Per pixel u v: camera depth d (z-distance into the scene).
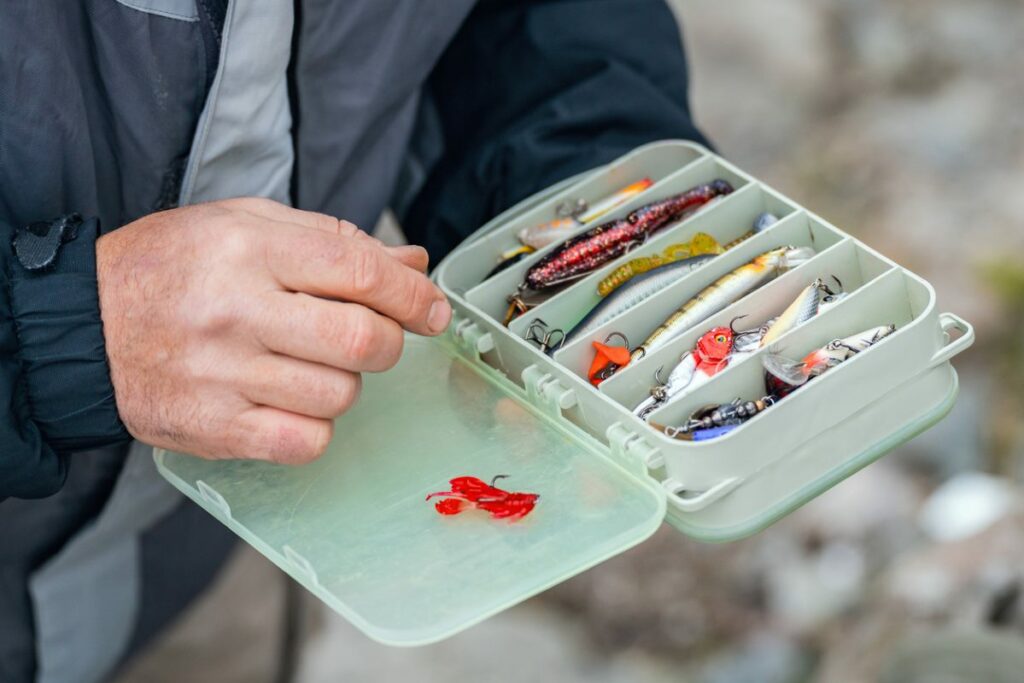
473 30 1.54
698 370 1.21
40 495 1.17
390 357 1.12
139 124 1.28
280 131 1.33
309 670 2.45
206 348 1.10
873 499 2.60
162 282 1.10
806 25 3.62
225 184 1.34
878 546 2.54
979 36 3.61
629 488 1.15
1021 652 1.79
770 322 1.25
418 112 1.59
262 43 1.25
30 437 1.12
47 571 1.60
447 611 1.07
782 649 2.47
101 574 1.68
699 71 3.56
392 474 1.21
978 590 2.01
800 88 3.53
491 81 1.53
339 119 1.38
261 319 1.08
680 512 1.15
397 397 1.29
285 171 1.37
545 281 1.32
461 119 1.57
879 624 2.09
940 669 1.82
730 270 1.30
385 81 1.38
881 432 1.19
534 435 1.23
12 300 1.11
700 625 2.54
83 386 1.12
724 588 2.58
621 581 2.61
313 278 1.09
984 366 2.80
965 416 2.69
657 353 1.22
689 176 1.41
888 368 1.17
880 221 3.19
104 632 1.74
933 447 2.65
